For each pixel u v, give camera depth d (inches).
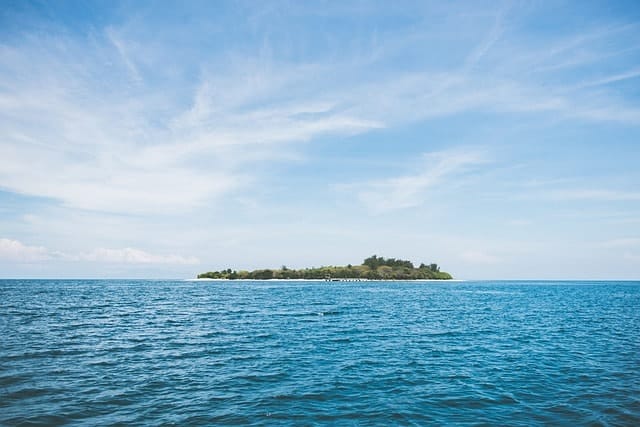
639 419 519.2
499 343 1117.7
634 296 3939.5
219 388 641.0
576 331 1371.8
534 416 529.3
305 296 3435.0
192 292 4119.1
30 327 1322.6
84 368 763.4
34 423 480.4
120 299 2938.0
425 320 1694.1
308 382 683.4
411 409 553.3
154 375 718.5
